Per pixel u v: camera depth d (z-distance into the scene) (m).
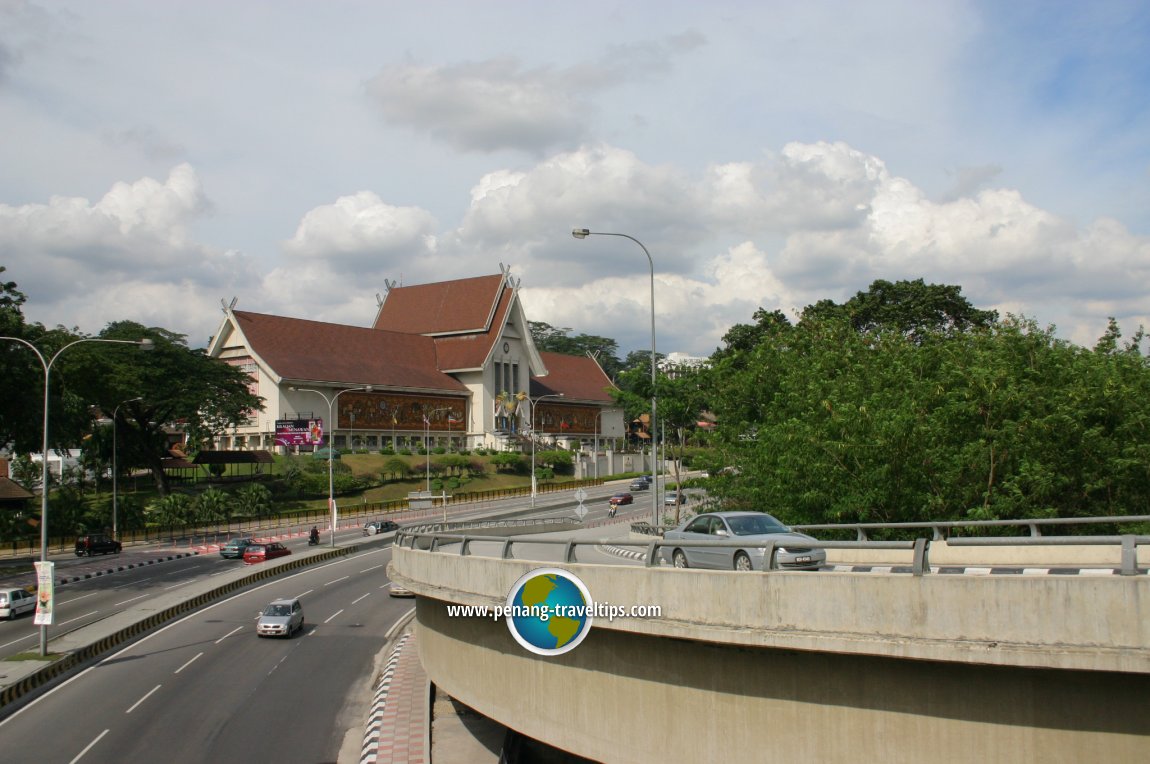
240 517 77.75
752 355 40.72
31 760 20.58
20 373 51.47
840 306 66.94
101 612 39.19
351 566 54.22
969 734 9.96
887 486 25.78
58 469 99.31
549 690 14.66
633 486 102.94
